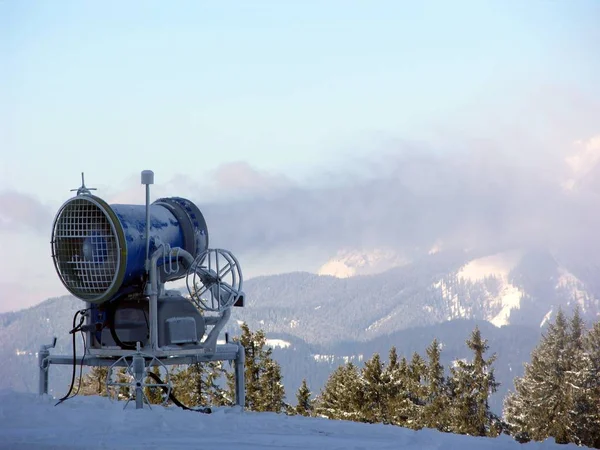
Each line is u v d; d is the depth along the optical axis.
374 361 90.19
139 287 19.17
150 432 15.12
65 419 16.16
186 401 64.81
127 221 18.95
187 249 20.33
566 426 105.06
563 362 116.31
